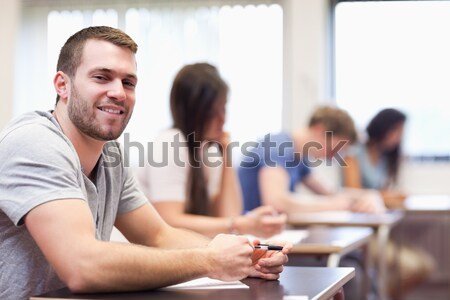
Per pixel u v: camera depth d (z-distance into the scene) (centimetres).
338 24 603
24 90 607
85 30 182
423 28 595
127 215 210
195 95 289
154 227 212
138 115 579
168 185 284
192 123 290
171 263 155
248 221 286
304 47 582
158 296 149
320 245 272
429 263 502
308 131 418
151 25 585
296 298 146
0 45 606
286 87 582
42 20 602
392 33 598
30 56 605
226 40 580
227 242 165
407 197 537
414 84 596
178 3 584
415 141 594
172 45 582
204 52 581
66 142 174
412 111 596
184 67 295
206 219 285
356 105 601
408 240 556
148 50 584
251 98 579
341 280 176
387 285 481
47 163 163
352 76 601
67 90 181
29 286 172
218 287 162
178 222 281
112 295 150
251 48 579
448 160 590
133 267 151
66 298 146
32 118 177
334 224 383
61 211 156
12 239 173
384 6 599
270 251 178
